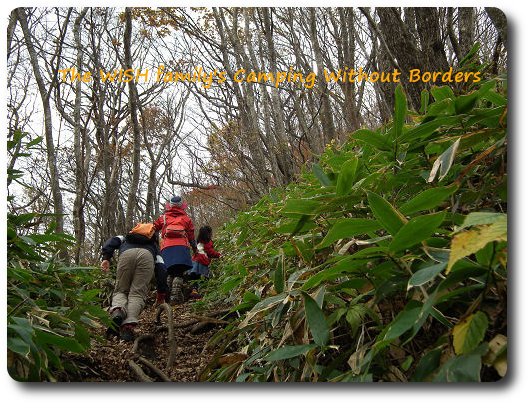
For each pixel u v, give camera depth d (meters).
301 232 1.68
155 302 4.73
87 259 6.79
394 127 1.37
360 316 1.14
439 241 0.98
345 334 1.26
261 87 6.73
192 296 5.15
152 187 7.03
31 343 1.38
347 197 1.28
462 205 1.24
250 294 1.73
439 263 0.94
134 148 6.12
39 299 2.06
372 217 1.39
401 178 1.42
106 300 4.43
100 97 6.64
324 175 1.60
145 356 3.08
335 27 7.50
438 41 2.86
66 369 2.13
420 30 2.93
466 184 1.32
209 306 3.94
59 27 5.22
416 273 0.86
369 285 1.15
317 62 5.71
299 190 2.85
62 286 2.28
